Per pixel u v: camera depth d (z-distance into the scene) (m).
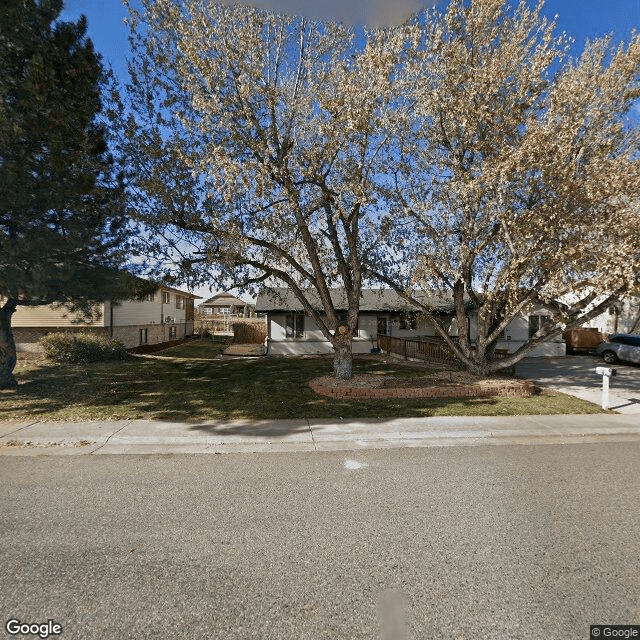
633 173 8.02
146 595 2.72
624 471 5.18
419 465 5.41
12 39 7.00
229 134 9.03
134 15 8.69
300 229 10.49
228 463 5.48
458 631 2.41
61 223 7.96
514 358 11.35
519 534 3.55
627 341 18.39
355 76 8.66
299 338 20.73
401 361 17.44
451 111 9.42
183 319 33.91
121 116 9.19
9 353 10.39
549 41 8.58
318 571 3.00
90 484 4.70
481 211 9.81
